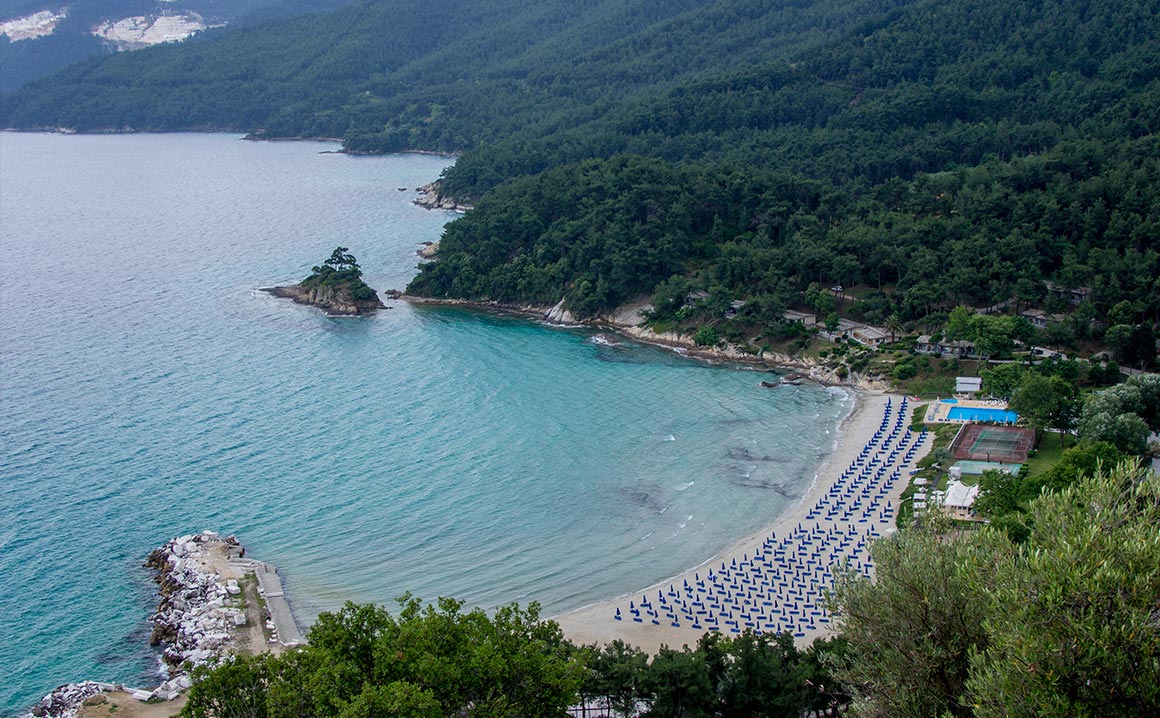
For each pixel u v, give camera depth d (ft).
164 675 399.24
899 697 229.25
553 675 285.43
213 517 533.96
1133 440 525.34
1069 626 191.21
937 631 234.38
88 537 510.99
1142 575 191.62
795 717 317.63
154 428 655.76
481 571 482.69
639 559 492.13
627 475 589.32
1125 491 215.51
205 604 442.91
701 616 437.99
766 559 485.15
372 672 287.07
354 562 490.49
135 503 548.72
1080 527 207.82
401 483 579.07
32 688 393.50
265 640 417.90
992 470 501.15
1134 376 637.30
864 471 578.25
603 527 526.16
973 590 227.40
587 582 472.44
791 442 634.02
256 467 597.11
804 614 434.71
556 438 645.51
